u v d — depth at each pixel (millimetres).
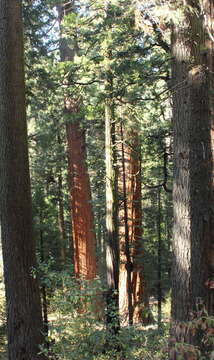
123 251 13633
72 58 13750
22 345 7184
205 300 5496
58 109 15664
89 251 14695
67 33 9805
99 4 8586
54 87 12516
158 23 6402
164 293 16781
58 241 14906
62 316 7047
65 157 17938
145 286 13930
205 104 5695
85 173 14570
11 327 7246
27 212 7254
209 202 5656
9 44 7039
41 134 15844
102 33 8883
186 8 5473
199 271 5555
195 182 5637
